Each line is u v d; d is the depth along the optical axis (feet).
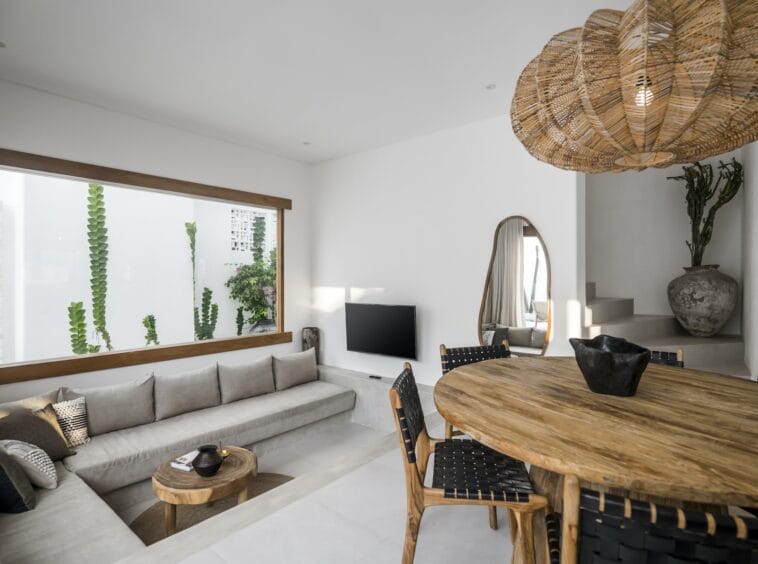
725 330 12.92
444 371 8.04
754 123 4.17
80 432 10.03
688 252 13.85
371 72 9.77
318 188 17.52
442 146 13.66
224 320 20.17
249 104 11.57
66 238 15.80
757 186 9.39
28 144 10.41
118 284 17.07
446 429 7.41
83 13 7.50
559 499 4.65
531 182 11.78
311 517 6.65
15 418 8.87
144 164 12.55
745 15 3.54
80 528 6.76
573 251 11.00
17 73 9.75
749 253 10.55
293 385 15.25
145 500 10.03
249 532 6.25
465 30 8.11
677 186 14.06
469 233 13.05
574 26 7.97
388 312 14.74
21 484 7.23
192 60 9.21
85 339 16.22
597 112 4.16
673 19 3.69
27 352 14.89
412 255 14.48
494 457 5.54
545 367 6.53
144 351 12.84
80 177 11.27
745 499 2.85
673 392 5.14
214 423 11.59
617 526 2.57
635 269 14.78
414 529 4.77
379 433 14.39
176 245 18.69
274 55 9.01
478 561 5.60
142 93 10.84
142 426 11.29
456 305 13.37
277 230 16.80
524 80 5.20
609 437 3.77
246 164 15.26
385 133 13.92
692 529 2.38
